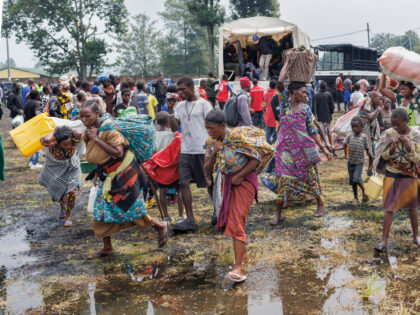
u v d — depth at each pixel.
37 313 3.58
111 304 3.69
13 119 12.53
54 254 4.96
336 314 3.36
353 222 5.69
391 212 4.61
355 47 25.95
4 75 69.94
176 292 3.88
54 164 5.87
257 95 13.34
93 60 47.00
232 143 3.93
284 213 6.25
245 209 4.04
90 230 5.86
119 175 4.44
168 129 6.00
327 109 11.92
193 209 6.62
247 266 4.39
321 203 6.02
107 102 10.67
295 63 5.47
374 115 7.83
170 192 6.84
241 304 3.60
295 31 15.93
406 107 5.41
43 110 11.20
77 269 4.49
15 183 8.92
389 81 5.73
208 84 16.09
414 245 4.78
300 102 5.58
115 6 47.44
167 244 5.14
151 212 6.52
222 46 16.78
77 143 5.89
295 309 3.47
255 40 16.44
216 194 4.18
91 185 8.62
